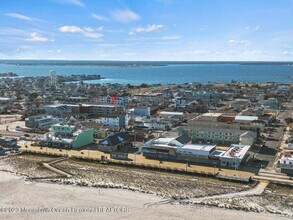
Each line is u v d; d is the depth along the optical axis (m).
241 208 71.31
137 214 69.00
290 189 82.12
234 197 77.25
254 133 122.94
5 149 117.88
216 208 71.56
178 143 110.00
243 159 100.00
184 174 93.31
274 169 95.06
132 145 122.25
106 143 116.88
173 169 95.31
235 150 104.81
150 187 83.62
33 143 125.31
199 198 76.94
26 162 104.12
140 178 90.25
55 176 91.69
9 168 98.12
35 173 94.12
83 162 105.19
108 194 79.38
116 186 84.19
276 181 86.19
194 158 102.50
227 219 66.62
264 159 104.56
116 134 123.88
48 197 77.38
